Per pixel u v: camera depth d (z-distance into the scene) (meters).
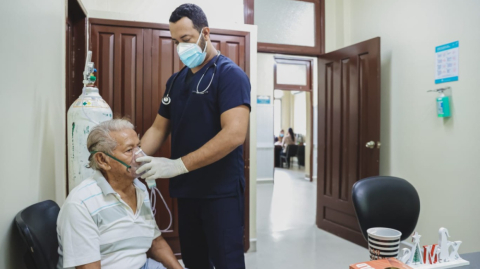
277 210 4.49
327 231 3.51
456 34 2.41
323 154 3.58
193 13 1.41
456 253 1.04
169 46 2.64
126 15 2.55
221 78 1.44
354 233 3.12
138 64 2.58
